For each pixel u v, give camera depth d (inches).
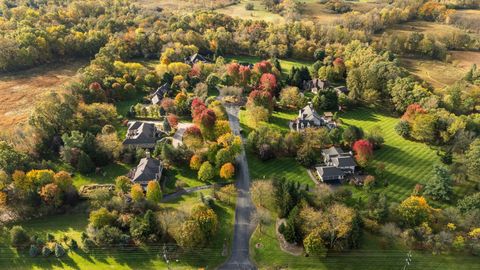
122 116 6692.9
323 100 6875.0
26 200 4488.2
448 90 7062.0
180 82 7647.6
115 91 7165.4
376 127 6131.9
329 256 3924.7
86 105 6368.1
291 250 4008.4
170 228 4057.6
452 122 5910.4
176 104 6707.7
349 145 5679.1
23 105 6953.7
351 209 4212.6
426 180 5108.3
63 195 4630.9
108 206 4453.7
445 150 5753.0
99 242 4010.8
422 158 5590.6
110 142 5511.8
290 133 5698.8
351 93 7086.6
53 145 5649.6
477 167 4977.9
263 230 4274.1
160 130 6195.9
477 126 5969.5
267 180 4872.0
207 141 5713.6
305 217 4072.3
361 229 4239.7
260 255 3961.6
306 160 5339.6
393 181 5078.7
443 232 4013.3
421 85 7150.6
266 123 6501.0
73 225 4365.2
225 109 6806.1
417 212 4180.6
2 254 3996.1
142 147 5738.2
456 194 4813.0
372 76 7288.4
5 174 4571.9
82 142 5393.7
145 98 7308.1
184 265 3853.3
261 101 6510.8
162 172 5251.0
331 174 5019.7
